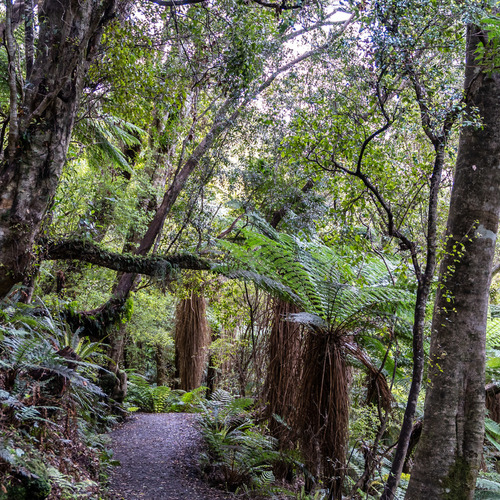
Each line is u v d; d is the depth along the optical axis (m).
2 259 2.58
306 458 4.09
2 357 2.73
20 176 2.65
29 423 2.70
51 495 2.27
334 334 4.07
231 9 3.75
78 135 5.32
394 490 3.00
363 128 3.19
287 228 5.97
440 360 3.30
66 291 6.81
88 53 3.12
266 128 5.19
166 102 4.01
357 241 3.25
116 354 6.78
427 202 3.67
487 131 3.39
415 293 3.98
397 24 2.72
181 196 6.03
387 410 4.37
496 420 6.47
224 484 4.27
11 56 2.44
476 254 3.31
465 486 3.10
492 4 3.01
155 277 4.18
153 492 3.74
